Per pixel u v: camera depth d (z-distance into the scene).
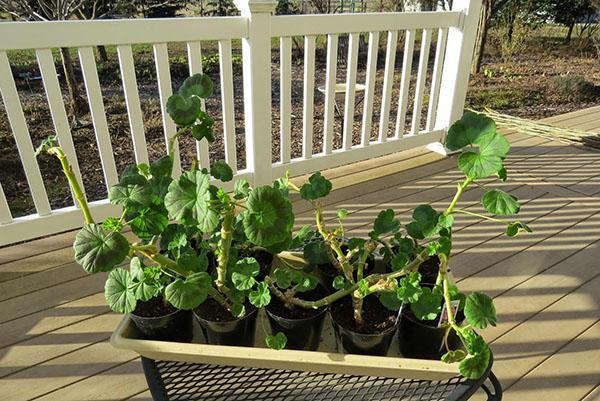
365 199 2.44
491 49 6.72
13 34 1.56
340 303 1.02
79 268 1.82
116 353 1.45
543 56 6.75
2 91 1.64
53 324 1.55
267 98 2.19
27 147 1.77
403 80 2.67
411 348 0.96
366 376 0.95
